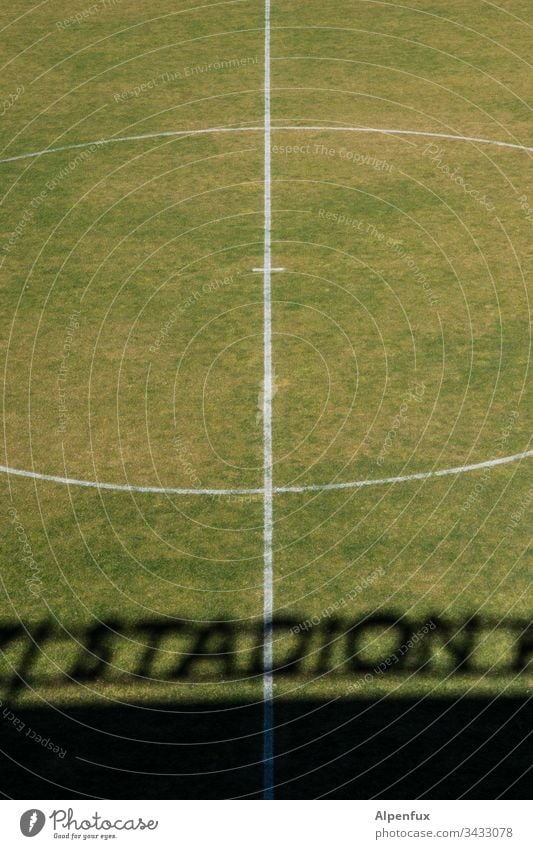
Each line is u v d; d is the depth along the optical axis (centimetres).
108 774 900
